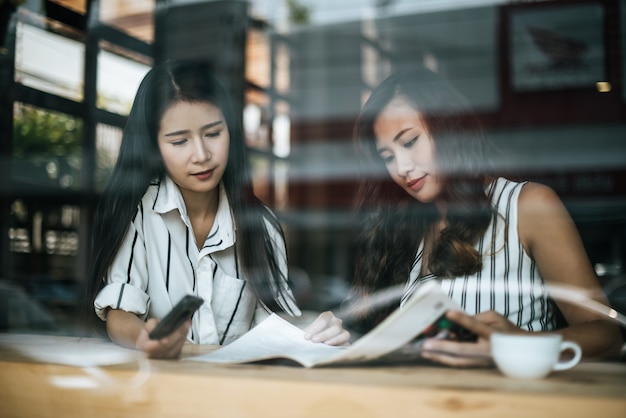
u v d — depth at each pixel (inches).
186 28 85.7
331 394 26.0
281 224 57.1
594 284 45.4
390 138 52.8
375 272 52.5
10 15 64.4
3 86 66.0
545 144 186.7
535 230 47.3
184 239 48.8
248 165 53.2
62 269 60.9
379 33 223.6
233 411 27.0
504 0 199.9
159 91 47.8
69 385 29.8
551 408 23.9
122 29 71.6
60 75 66.6
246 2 173.9
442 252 48.1
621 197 176.6
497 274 47.2
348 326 45.5
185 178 47.9
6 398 30.8
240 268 50.7
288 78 235.5
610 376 28.4
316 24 229.8
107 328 42.6
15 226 65.2
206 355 34.6
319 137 237.5
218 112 48.9
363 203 56.0
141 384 28.6
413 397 25.2
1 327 49.9
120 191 48.1
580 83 189.2
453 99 52.6
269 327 40.3
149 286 47.8
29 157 65.3
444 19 212.5
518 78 197.0
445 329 30.5
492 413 24.4
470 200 49.1
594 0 192.7
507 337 27.9
